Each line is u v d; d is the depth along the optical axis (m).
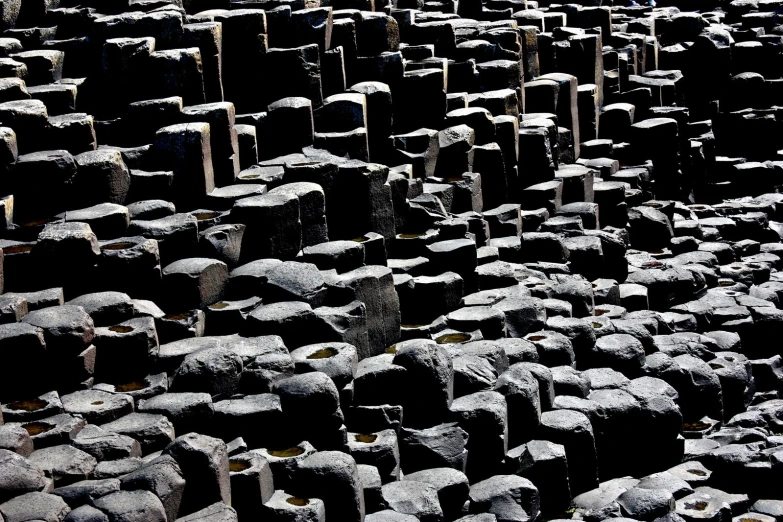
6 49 11.85
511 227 13.16
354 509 7.94
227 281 9.98
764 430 11.01
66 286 9.42
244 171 11.41
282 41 12.61
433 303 10.87
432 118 13.39
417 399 9.11
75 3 12.96
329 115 12.27
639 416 10.06
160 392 8.67
